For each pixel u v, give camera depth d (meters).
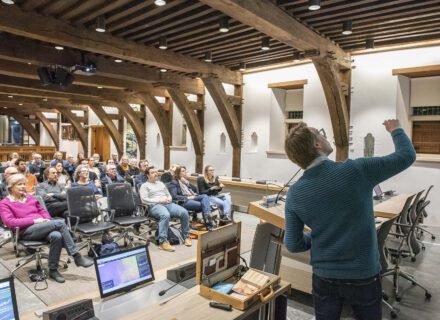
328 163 1.55
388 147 6.29
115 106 11.91
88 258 4.28
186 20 4.86
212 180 6.43
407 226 3.83
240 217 6.94
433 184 5.89
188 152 9.86
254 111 8.24
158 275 2.48
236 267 2.10
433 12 4.49
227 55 6.88
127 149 12.48
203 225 5.85
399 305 3.21
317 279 1.59
